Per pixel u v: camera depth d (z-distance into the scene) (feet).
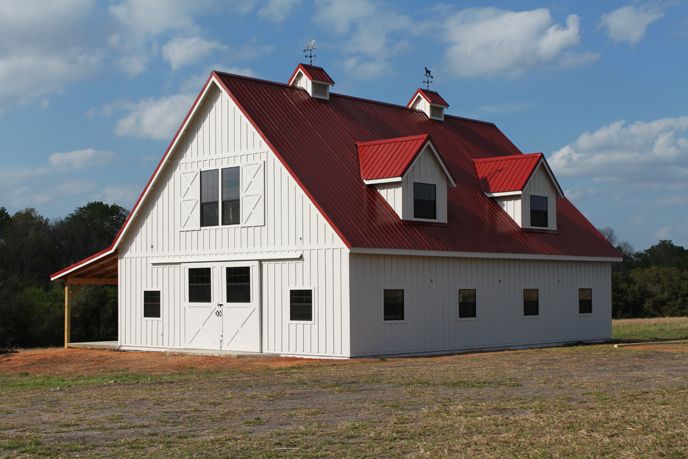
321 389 62.39
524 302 111.75
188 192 105.50
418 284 97.14
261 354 95.96
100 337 169.78
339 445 40.98
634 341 128.06
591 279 123.65
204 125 104.22
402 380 67.21
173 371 84.17
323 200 92.94
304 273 93.61
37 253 257.55
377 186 99.81
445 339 99.86
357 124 111.75
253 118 99.04
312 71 111.14
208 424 47.47
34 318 162.40
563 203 130.82
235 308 100.07
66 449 40.81
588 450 38.96
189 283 105.19
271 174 97.09
